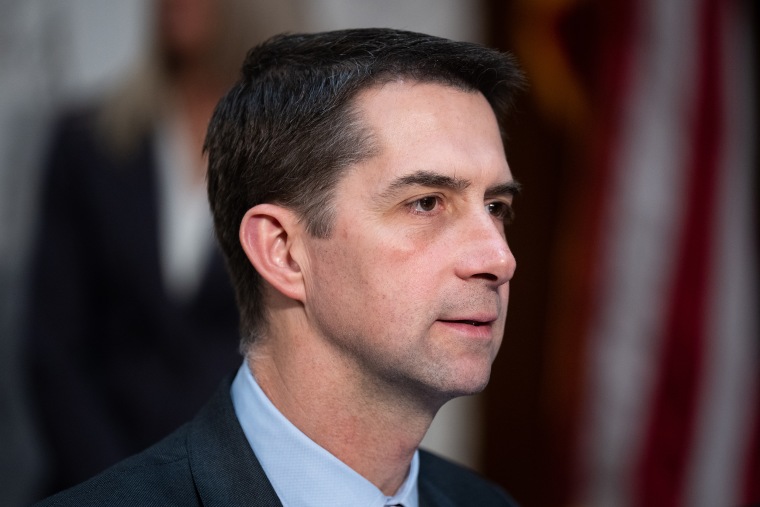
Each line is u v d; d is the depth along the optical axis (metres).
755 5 10.48
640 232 10.04
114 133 7.96
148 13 8.43
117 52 9.33
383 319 4.30
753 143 10.39
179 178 7.98
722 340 10.09
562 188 10.06
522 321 10.06
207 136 4.95
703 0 10.20
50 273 7.79
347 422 4.50
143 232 7.76
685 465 9.98
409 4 9.89
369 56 4.50
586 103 10.02
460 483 5.36
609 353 9.98
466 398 10.09
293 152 4.50
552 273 10.08
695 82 10.16
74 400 7.53
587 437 9.95
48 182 7.97
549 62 9.91
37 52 9.29
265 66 4.77
